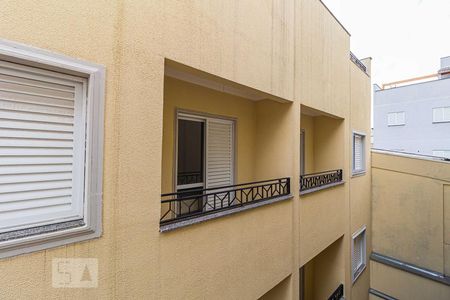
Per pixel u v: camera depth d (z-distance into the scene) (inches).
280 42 156.7
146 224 86.0
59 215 71.0
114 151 78.3
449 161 285.6
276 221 151.8
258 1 138.6
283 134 176.4
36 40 63.2
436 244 286.7
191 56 101.4
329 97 221.6
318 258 269.1
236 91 167.8
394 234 318.0
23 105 65.3
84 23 71.8
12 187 64.0
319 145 269.9
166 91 138.8
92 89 73.2
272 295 171.8
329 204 221.6
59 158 71.5
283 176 174.9
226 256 117.1
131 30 82.5
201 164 163.5
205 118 163.0
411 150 641.0
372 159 340.8
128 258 81.2
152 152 87.9
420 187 301.1
